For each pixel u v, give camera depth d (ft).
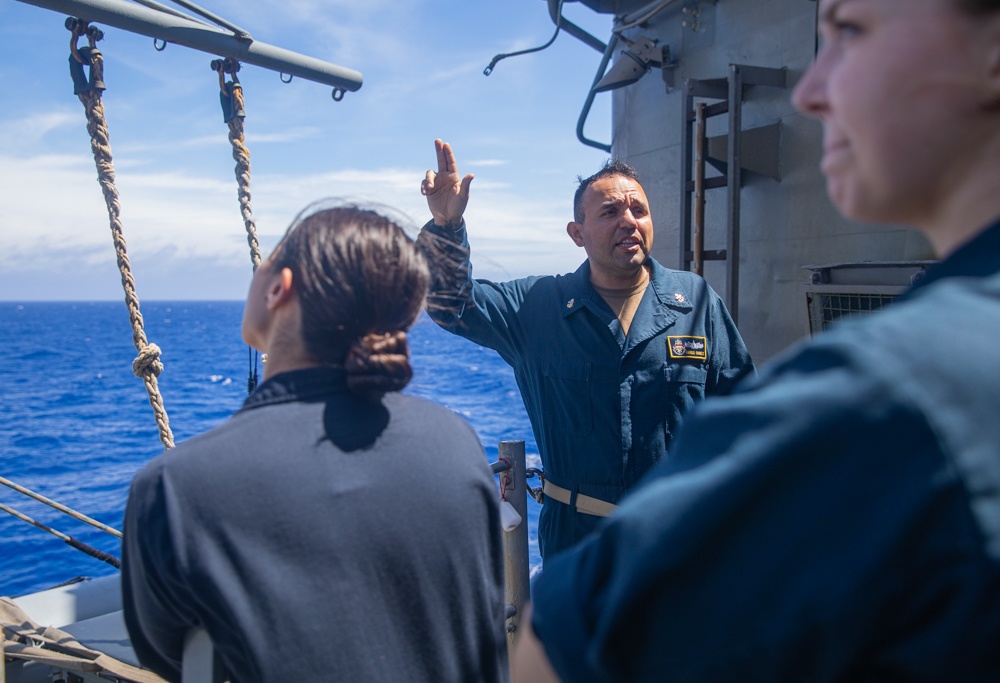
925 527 1.74
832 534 1.83
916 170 2.11
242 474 3.40
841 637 1.82
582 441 8.36
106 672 6.12
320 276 3.67
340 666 3.34
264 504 3.37
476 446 4.20
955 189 2.12
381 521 3.55
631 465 8.21
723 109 12.92
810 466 1.87
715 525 1.94
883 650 1.88
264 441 3.52
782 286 12.94
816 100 2.38
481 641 3.88
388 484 3.63
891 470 1.79
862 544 1.80
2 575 28.60
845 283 11.04
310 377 3.75
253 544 3.33
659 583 1.98
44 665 7.75
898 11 2.09
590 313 8.50
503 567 4.20
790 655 1.87
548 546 8.69
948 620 1.75
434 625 3.64
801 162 12.52
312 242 3.74
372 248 3.73
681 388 8.32
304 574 3.36
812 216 12.38
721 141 13.16
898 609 1.80
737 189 12.16
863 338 1.94
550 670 2.37
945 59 2.01
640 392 8.27
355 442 3.66
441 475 3.81
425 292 4.03
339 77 8.53
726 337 8.79
